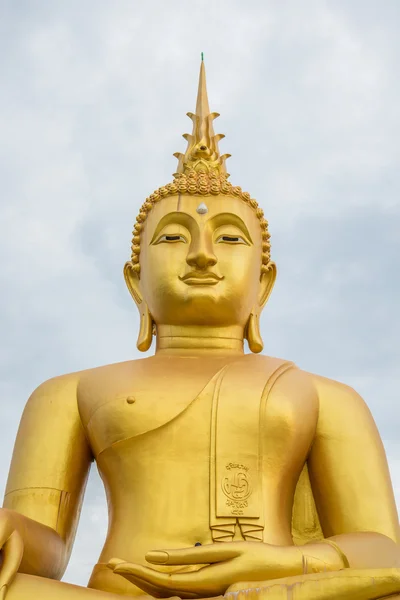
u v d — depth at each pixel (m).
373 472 8.68
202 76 10.87
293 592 6.86
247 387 8.67
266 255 9.90
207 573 7.17
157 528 8.16
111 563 7.32
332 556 7.35
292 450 8.59
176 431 8.48
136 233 9.85
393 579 6.80
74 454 8.85
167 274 9.36
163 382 8.77
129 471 8.49
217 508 8.14
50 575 8.04
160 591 7.25
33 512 8.49
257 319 9.67
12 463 8.87
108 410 8.64
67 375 9.27
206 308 9.30
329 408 8.98
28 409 9.12
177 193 9.62
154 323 9.68
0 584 6.92
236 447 8.41
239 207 9.60
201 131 10.30
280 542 8.15
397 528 8.44
